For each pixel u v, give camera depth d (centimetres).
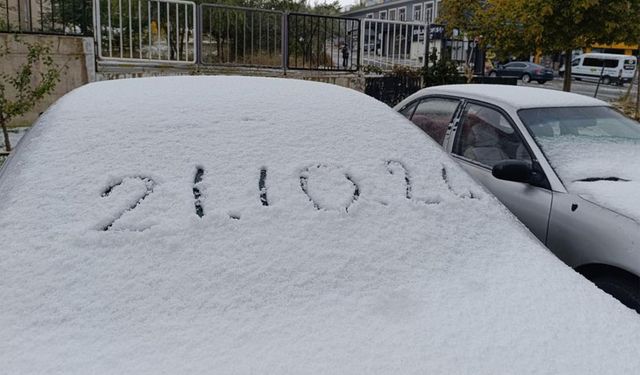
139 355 151
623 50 4284
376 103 290
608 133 391
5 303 163
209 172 217
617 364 157
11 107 698
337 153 239
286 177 221
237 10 1014
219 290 175
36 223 188
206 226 196
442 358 155
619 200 305
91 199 199
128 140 224
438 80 1212
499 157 391
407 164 246
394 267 195
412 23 1236
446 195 237
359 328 166
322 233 202
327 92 289
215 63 995
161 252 185
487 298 183
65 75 842
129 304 167
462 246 212
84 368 145
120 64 902
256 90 276
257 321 166
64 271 174
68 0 943
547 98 426
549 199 337
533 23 1102
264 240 195
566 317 176
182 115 243
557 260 218
